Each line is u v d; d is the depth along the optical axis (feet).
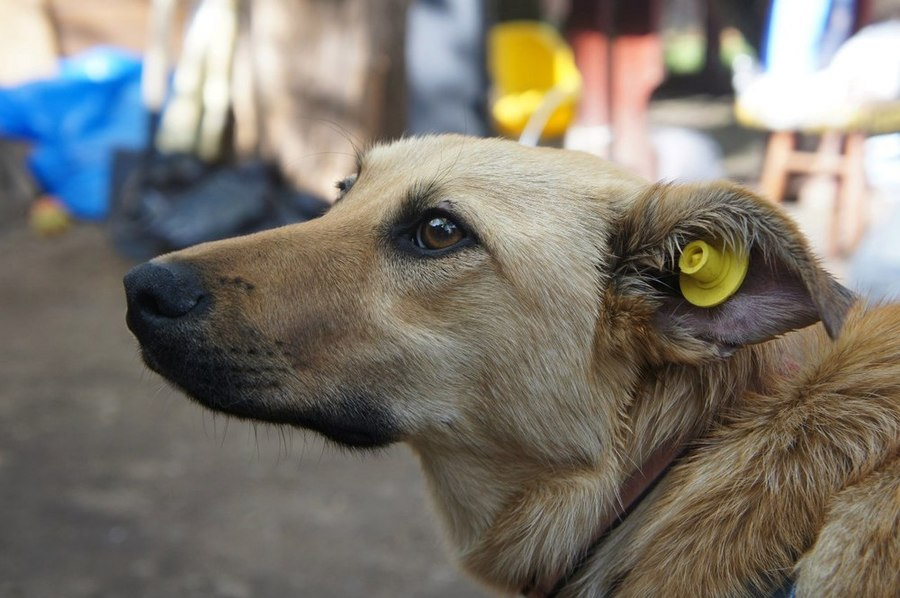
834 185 5.74
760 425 2.06
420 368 2.17
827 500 1.97
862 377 2.04
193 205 5.37
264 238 2.21
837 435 2.00
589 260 2.15
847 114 5.32
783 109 5.61
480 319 2.16
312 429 2.21
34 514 3.44
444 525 2.31
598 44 6.25
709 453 2.07
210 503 3.56
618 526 2.13
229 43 5.68
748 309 2.03
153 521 3.45
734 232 2.00
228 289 2.15
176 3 6.14
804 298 1.98
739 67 8.55
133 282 2.13
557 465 2.16
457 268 2.16
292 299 2.16
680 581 2.01
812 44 5.84
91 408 4.25
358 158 2.54
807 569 1.91
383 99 5.20
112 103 6.82
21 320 5.13
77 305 5.33
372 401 2.19
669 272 2.10
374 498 3.66
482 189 2.18
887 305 2.16
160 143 5.78
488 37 5.66
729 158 7.38
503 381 2.16
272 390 2.16
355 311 2.17
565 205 2.18
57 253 6.06
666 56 10.57
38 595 3.09
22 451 3.84
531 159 2.23
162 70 5.87
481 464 2.21
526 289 2.14
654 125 8.34
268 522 3.48
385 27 5.10
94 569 3.21
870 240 4.00
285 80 5.29
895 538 1.88
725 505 2.02
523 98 5.80
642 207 2.12
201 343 2.13
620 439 2.13
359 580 3.22
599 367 2.13
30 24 7.39
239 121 5.70
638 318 2.10
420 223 2.19
